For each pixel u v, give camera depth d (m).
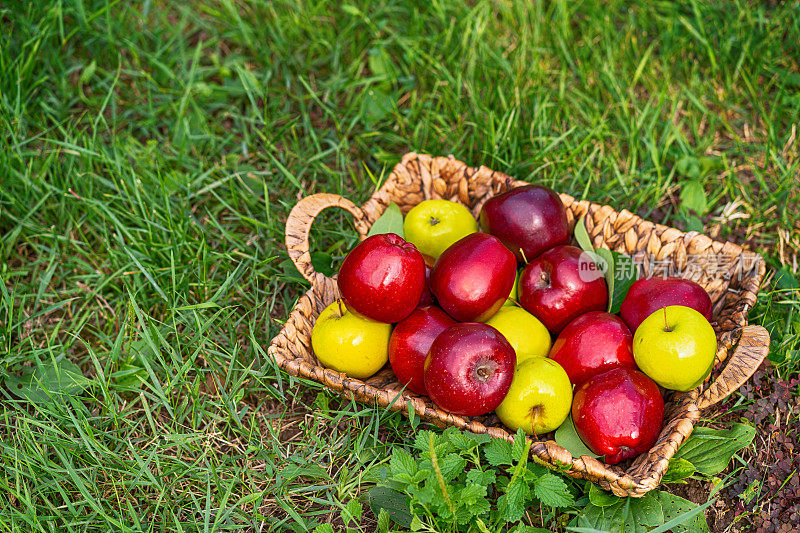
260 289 1.89
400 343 1.73
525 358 1.74
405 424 1.77
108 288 1.89
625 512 1.69
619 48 2.07
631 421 1.68
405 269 1.71
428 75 2.06
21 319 1.86
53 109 2.00
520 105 2.00
